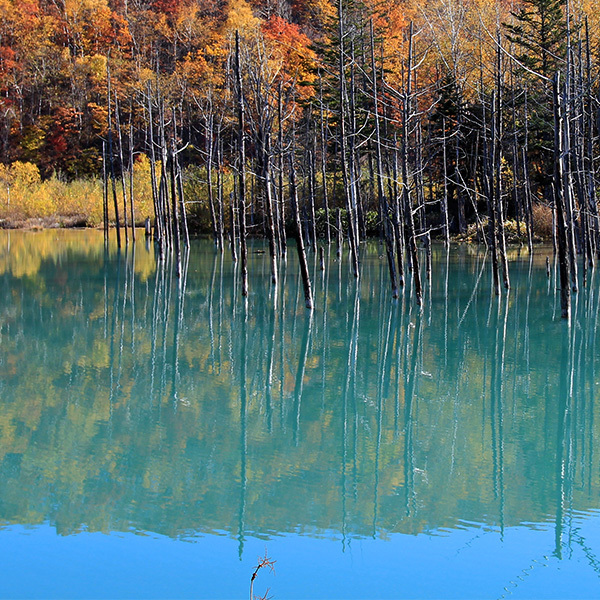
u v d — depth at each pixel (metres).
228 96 40.50
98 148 74.56
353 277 27.41
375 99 21.83
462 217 43.41
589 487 8.34
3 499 7.84
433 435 10.12
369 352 15.09
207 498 7.86
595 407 11.35
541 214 40.47
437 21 41.34
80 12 83.94
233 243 31.94
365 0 34.69
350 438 9.99
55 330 17.17
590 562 6.63
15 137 75.75
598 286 23.67
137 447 9.52
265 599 5.85
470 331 17.03
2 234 50.22
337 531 7.20
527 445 9.70
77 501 7.80
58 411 11.02
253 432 10.20
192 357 14.67
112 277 27.16
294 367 13.85
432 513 7.64
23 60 79.25
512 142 35.75
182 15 82.00
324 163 32.72
